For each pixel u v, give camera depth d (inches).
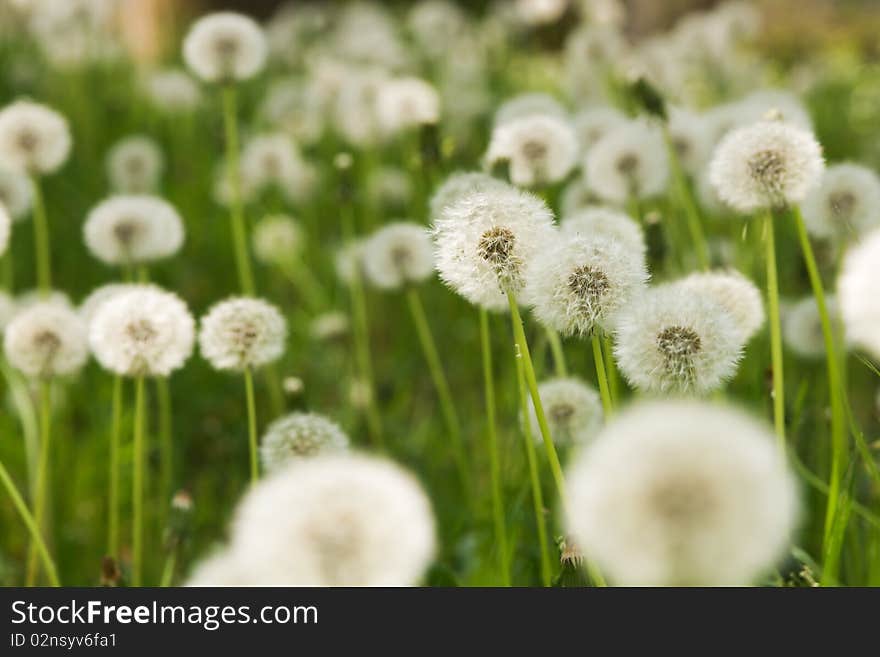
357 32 118.2
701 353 36.7
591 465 29.5
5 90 94.2
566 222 43.3
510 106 55.5
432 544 32.6
